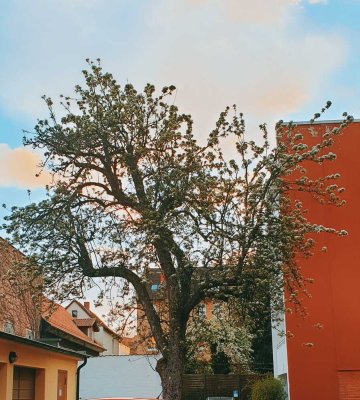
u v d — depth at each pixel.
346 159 18.67
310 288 18.08
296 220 13.09
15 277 13.06
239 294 13.30
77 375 20.02
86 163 14.31
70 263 13.84
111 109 13.75
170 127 13.65
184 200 13.34
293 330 17.89
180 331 13.49
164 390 13.23
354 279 18.08
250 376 27.08
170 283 13.64
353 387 17.45
